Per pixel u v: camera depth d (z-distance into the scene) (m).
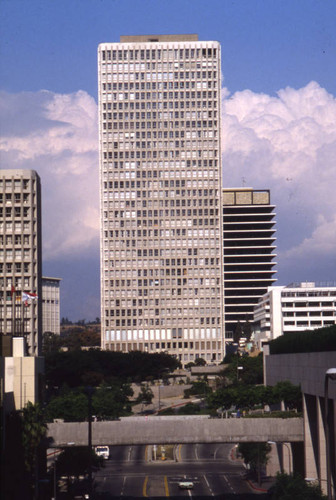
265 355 166.88
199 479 148.75
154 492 131.88
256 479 144.88
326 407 60.00
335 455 97.81
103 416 156.12
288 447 119.25
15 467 93.00
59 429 106.19
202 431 107.81
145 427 107.19
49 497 117.12
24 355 113.12
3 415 89.44
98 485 141.00
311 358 111.25
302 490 91.06
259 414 118.06
